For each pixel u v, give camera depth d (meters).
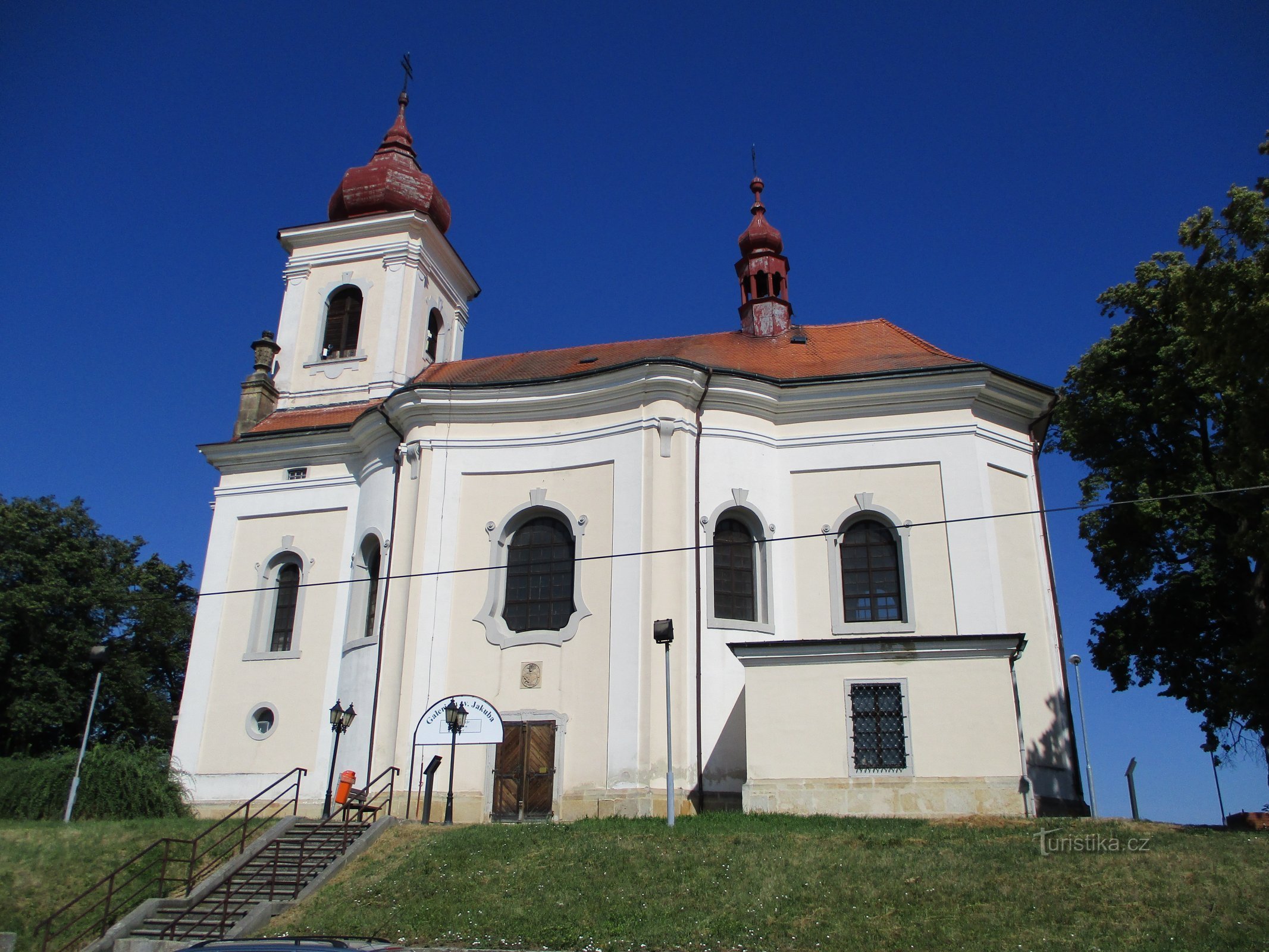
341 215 37.12
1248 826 20.23
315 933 16.14
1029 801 20.41
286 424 33.25
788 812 21.30
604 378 26.48
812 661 22.20
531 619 25.75
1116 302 29.19
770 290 34.50
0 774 24.59
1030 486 26.95
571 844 18.23
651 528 24.78
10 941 17.34
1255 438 20.83
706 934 14.56
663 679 23.55
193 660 29.77
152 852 20.98
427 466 27.25
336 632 28.77
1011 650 21.34
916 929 14.02
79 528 42.41
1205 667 28.08
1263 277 20.17
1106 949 13.03
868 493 26.31
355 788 25.22
